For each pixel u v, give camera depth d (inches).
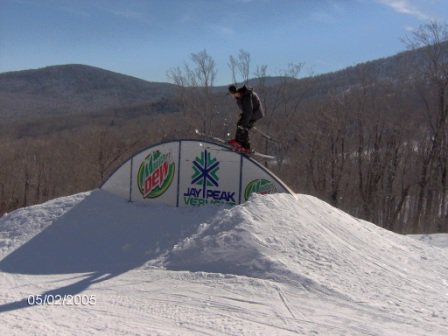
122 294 375.9
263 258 402.9
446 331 306.3
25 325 308.0
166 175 569.6
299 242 433.1
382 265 429.4
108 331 297.6
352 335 295.4
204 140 553.3
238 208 470.6
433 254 499.5
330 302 348.2
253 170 530.0
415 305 350.0
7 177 1843.0
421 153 1409.9
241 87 525.3
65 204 591.8
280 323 311.9
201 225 483.8
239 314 326.3
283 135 1461.6
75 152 1850.4
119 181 597.6
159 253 465.1
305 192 1413.6
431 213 1354.6
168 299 358.3
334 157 1434.5
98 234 524.4
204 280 389.7
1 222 591.2
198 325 307.9
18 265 478.6
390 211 1400.1
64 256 491.8
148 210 553.3
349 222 517.0
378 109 1445.6
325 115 1454.2
